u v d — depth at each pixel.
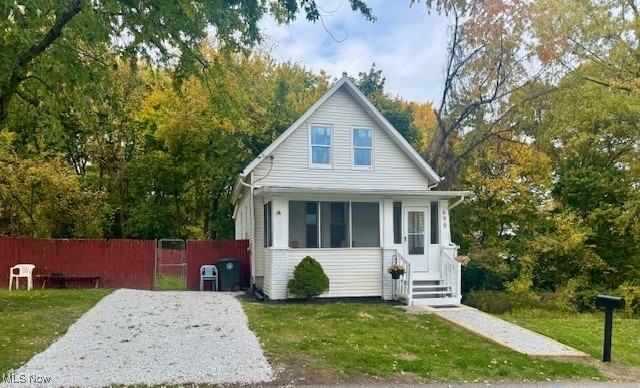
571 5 20.12
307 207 15.11
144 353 7.79
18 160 21.14
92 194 23.69
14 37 8.11
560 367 8.43
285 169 16.17
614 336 11.52
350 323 10.83
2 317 10.05
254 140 25.70
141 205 28.88
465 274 19.98
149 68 13.20
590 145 21.09
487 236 21.89
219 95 12.35
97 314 10.79
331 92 16.48
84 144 26.45
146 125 27.61
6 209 22.44
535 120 20.28
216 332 9.43
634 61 20.44
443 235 15.72
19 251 16.39
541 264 20.89
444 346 9.30
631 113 18.80
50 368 6.85
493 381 7.41
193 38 11.30
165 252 20.33
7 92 10.24
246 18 10.79
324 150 16.58
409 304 13.88
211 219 29.86
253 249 16.44
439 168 21.20
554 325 12.66
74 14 9.06
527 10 18.94
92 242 16.80
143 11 9.67
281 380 6.79
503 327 11.36
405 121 26.41
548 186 21.45
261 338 9.10
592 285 20.20
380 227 15.27
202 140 26.59
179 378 6.68
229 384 6.56
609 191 20.30
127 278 16.88
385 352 8.49
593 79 20.91
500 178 21.22
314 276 14.12
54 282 16.45
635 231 19.06
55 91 10.70
